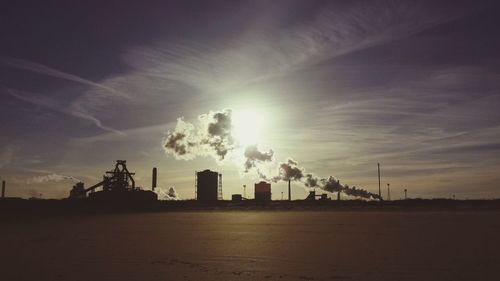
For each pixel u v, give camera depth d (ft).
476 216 157.99
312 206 260.21
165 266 61.57
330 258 66.80
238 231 113.39
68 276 55.31
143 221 162.81
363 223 132.16
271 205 274.98
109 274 56.34
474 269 56.29
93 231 121.80
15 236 110.42
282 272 56.59
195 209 264.31
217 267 60.54
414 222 131.95
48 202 294.25
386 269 57.16
